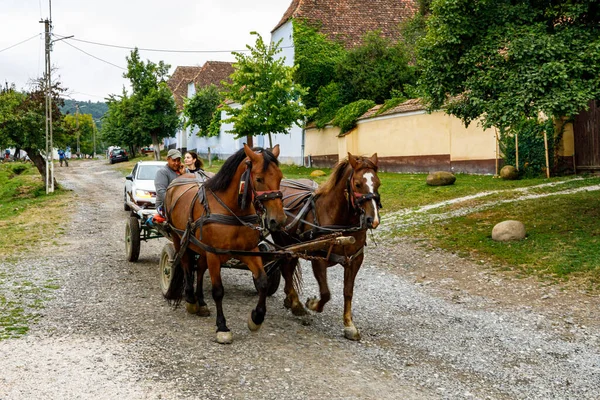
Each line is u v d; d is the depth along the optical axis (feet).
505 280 31.83
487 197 54.65
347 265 22.61
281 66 92.27
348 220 22.30
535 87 33.27
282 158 121.80
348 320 22.72
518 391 17.98
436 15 39.65
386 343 22.31
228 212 21.30
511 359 20.81
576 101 32.48
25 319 24.26
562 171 64.23
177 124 168.04
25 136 92.89
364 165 21.20
